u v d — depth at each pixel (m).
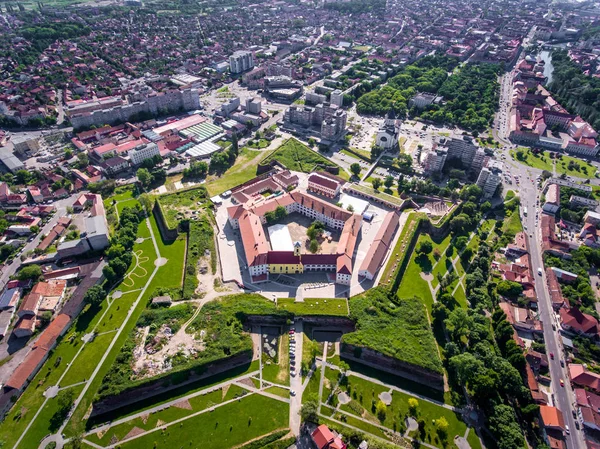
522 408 199.88
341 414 196.25
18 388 199.12
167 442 183.12
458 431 192.00
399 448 178.12
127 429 187.88
